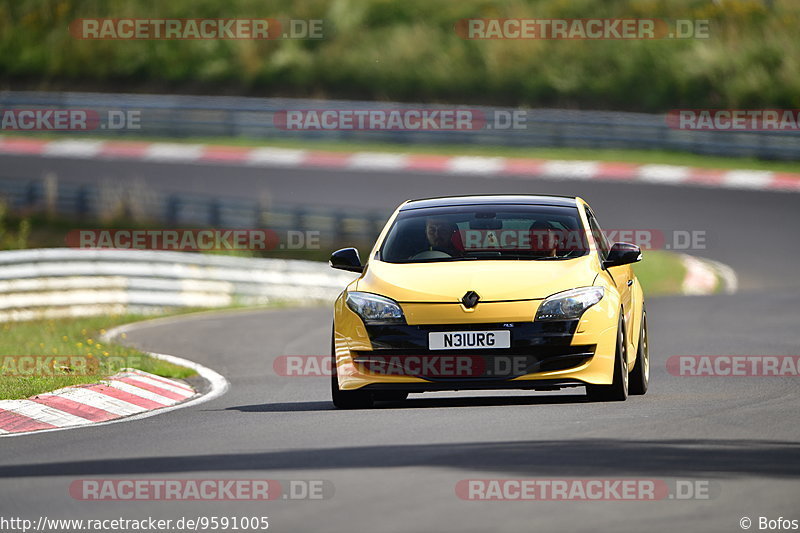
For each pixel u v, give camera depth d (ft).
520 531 62.80
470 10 610.65
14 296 252.42
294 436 96.84
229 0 638.94
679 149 485.56
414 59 593.83
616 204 409.49
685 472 76.33
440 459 82.28
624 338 115.65
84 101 556.51
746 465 78.59
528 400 118.42
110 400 126.52
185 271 276.00
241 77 607.78
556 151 496.23
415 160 480.23
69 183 448.24
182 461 86.58
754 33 570.46
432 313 109.50
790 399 115.65
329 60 603.26
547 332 108.47
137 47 626.23
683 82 557.74
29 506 73.26
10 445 100.22
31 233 369.30
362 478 76.89
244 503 71.82
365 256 338.54
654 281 303.48
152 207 374.63
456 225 121.29
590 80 568.41
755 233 367.86
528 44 586.86
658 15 584.40
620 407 108.78
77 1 648.79
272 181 453.58
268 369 163.94
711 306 237.04
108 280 267.18
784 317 213.25
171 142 529.86
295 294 289.12
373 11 623.36
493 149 502.38
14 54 636.89
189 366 165.68
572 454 82.58
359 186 442.50
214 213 362.94
